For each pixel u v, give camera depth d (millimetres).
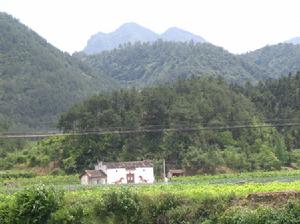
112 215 35000
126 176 83562
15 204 33469
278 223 30359
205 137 101938
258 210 31594
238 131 105938
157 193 37406
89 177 82500
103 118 100375
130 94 107750
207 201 36094
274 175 79625
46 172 97625
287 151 104750
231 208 33875
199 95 111000
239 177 78312
